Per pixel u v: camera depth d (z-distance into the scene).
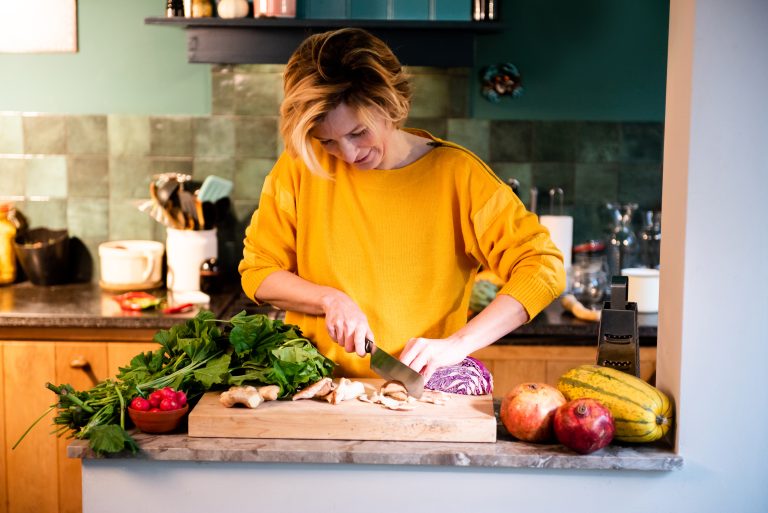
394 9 3.23
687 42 1.54
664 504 1.61
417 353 1.68
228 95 3.59
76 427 1.69
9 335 3.03
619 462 1.57
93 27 3.55
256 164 3.63
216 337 1.82
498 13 3.46
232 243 3.67
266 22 3.20
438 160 1.88
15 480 3.11
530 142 3.64
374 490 1.61
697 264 1.56
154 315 3.04
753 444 1.59
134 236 3.65
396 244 1.89
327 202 1.89
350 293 1.90
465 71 3.59
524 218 1.83
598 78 3.62
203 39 3.29
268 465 1.61
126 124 3.60
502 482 1.60
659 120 3.64
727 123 1.53
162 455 1.58
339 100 1.60
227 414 1.62
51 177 3.62
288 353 1.72
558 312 3.21
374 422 1.62
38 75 3.57
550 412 1.60
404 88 1.68
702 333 1.58
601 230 3.68
